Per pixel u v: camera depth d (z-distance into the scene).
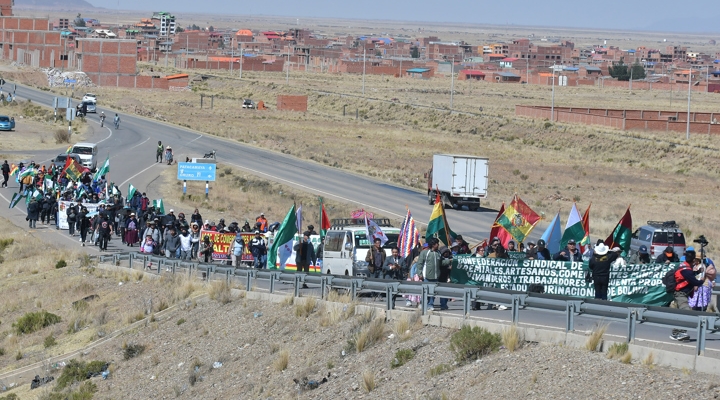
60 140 103.62
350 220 40.03
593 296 28.22
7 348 38.03
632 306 21.62
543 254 31.02
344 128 144.00
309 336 29.19
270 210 70.81
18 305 43.22
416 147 123.94
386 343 26.55
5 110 127.00
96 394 30.56
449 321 25.98
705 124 135.38
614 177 100.25
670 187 93.50
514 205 33.44
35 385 32.72
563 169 106.25
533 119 149.62
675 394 18.66
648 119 141.00
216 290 36.78
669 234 46.50
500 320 25.39
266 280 38.34
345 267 36.09
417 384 23.14
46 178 67.06
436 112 165.38
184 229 46.38
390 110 176.25
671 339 22.67
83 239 54.81
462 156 71.31
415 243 33.81
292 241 40.62
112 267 46.28
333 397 24.30
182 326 34.38
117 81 190.12
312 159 103.31
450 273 29.52
